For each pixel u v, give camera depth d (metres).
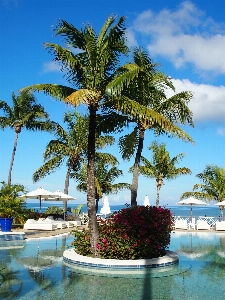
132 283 8.69
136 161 16.92
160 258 11.15
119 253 11.05
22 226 25.17
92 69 11.41
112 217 11.91
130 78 10.72
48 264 11.07
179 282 8.84
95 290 7.96
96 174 34.56
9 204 19.16
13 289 7.96
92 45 11.14
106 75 11.77
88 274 9.65
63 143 31.77
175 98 15.97
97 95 11.29
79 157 32.31
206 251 14.72
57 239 18.47
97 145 30.39
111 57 11.73
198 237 20.95
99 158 32.66
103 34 11.97
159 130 17.34
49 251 14.02
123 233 11.16
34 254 13.19
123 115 14.05
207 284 8.63
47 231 22.78
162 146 34.09
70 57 11.07
